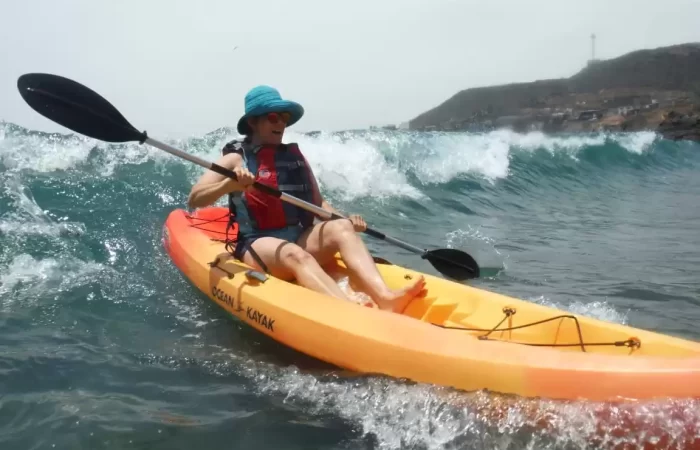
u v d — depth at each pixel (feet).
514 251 18.98
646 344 8.66
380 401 8.30
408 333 8.84
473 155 33.47
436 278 11.62
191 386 8.77
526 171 35.86
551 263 17.42
